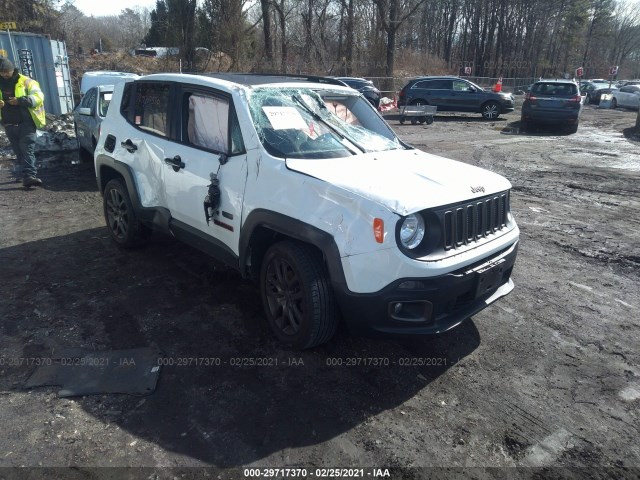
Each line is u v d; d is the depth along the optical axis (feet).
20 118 24.70
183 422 9.11
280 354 11.41
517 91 139.74
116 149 16.63
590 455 8.62
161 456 8.30
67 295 13.99
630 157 38.68
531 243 19.36
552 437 9.02
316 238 10.08
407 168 11.59
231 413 9.40
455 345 12.03
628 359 11.59
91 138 28.22
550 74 217.15
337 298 10.12
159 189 14.84
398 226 9.39
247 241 11.67
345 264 9.77
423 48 203.10
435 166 12.10
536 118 53.62
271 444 8.66
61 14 86.02
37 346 11.41
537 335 12.57
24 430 8.77
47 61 51.47
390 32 98.02
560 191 27.58
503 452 8.64
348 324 10.28
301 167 10.87
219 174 12.41
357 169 11.16
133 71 84.43
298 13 105.81
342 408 9.66
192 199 13.39
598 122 69.21
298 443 8.71
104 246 17.97
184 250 17.70
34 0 79.56
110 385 10.09
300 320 10.95
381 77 94.48
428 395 10.13
